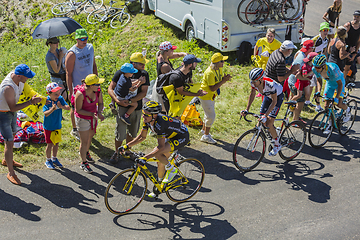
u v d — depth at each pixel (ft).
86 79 16.33
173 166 15.74
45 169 18.04
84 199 15.98
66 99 22.44
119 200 15.42
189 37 39.91
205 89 20.13
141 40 43.16
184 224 14.75
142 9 51.60
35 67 35.50
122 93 17.20
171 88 18.45
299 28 36.14
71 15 55.06
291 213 15.52
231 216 15.29
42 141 20.10
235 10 33.19
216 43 34.81
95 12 53.67
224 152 20.97
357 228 14.58
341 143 22.26
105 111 25.88
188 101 19.15
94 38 47.42
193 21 37.78
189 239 13.85
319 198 16.65
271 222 14.92
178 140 15.08
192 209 15.78
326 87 21.50
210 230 14.40
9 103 15.60
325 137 21.88
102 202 15.88
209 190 17.25
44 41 49.49
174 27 45.14
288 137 19.76
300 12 35.40
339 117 22.47
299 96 22.81
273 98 17.88
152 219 15.02
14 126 17.06
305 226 14.67
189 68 18.04
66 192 16.38
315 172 18.97
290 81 23.22
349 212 15.61
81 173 18.01
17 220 14.30
